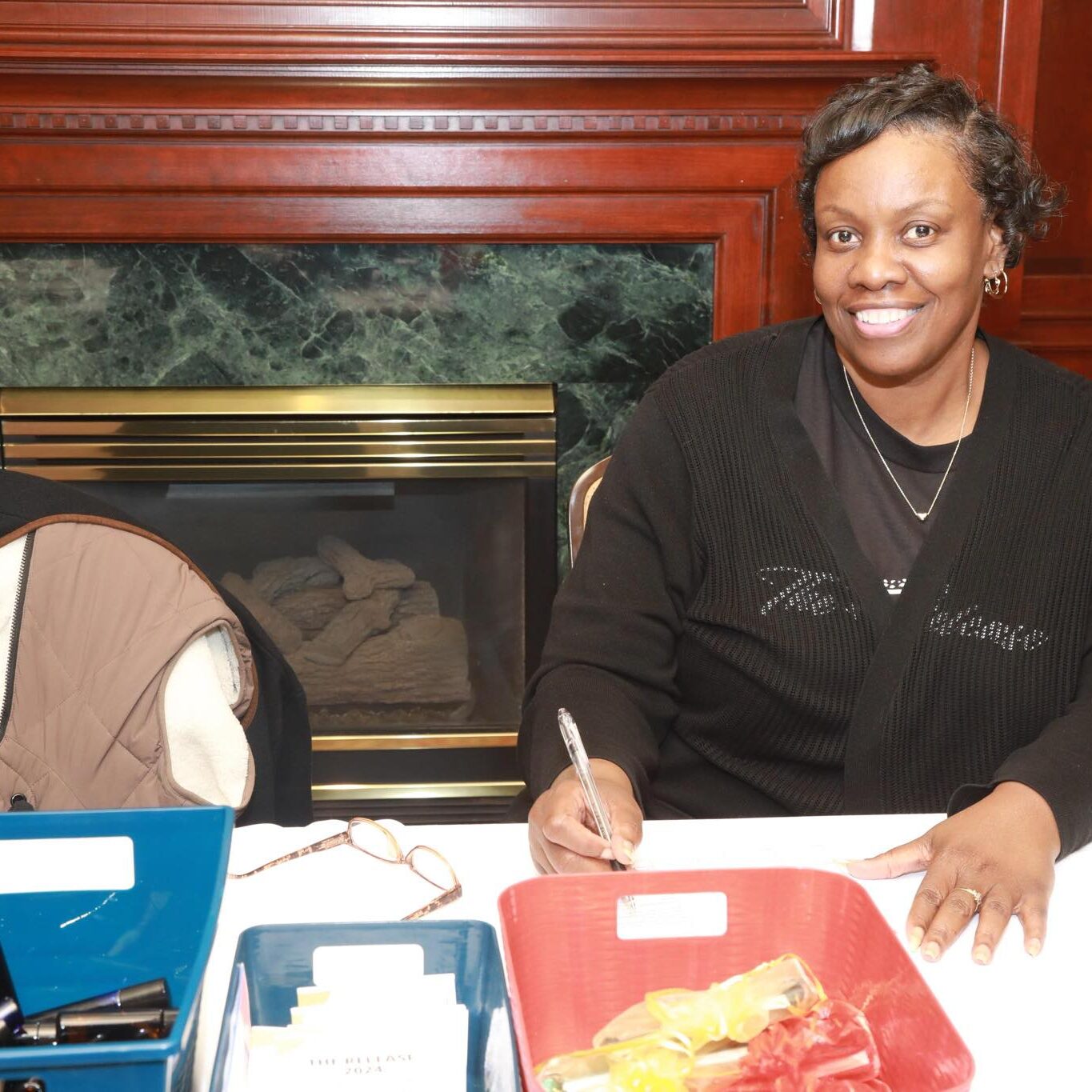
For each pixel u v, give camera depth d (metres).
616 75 2.16
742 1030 0.62
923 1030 0.62
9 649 1.04
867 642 1.20
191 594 1.09
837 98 1.14
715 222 2.29
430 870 0.91
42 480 1.14
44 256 2.25
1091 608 1.20
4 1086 0.52
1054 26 2.41
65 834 0.70
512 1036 0.60
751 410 1.26
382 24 2.20
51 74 2.11
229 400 2.33
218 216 2.23
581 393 2.36
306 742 1.34
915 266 1.10
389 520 2.43
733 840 0.96
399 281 2.30
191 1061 0.60
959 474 1.20
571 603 1.27
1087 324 2.51
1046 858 0.90
